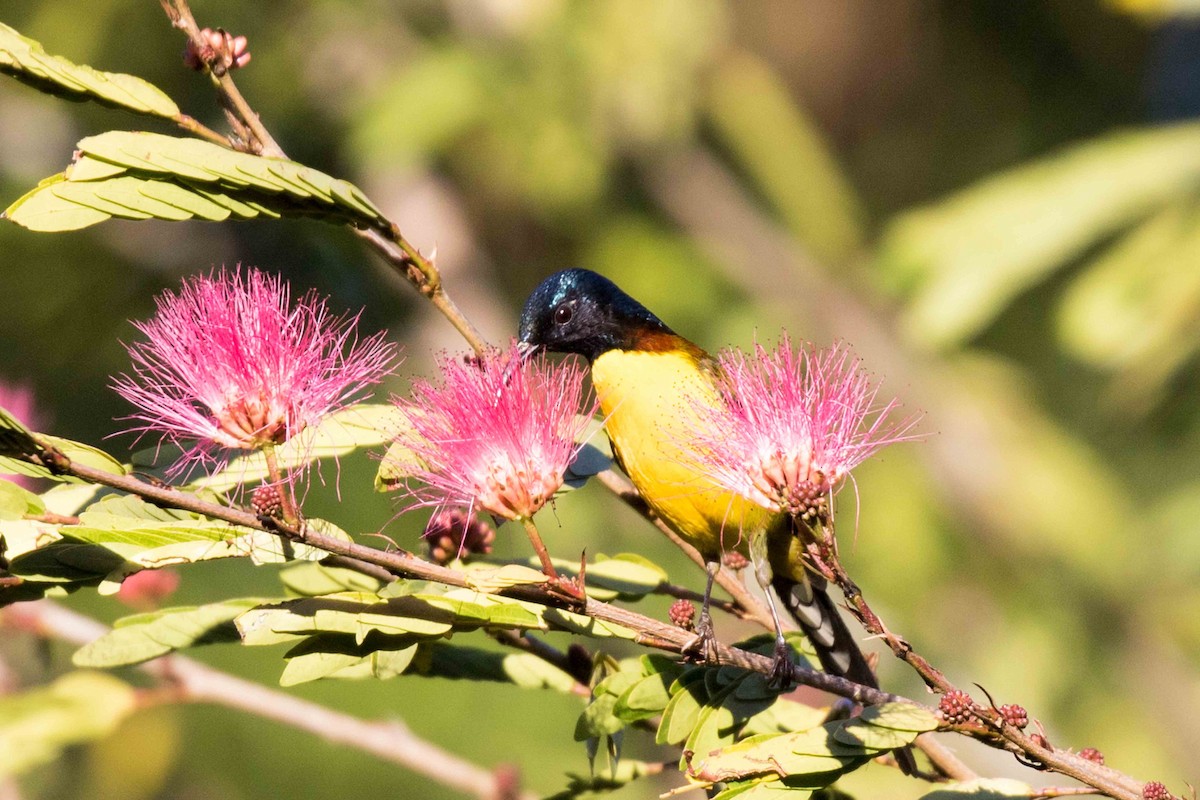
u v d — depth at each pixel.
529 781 10.66
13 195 15.60
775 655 5.52
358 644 4.93
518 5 15.05
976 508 15.27
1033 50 18.66
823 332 16.11
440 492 5.27
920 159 18.75
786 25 18.36
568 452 5.21
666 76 15.09
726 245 16.50
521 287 16.95
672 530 6.97
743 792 4.84
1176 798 4.78
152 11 15.43
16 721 6.93
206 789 11.67
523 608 5.17
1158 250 12.01
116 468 5.23
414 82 14.95
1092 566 15.07
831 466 5.00
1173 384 15.62
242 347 5.02
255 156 5.34
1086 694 14.73
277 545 5.02
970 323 12.36
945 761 5.82
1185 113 18.70
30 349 15.12
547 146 15.12
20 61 5.30
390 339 14.91
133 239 15.30
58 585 5.01
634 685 5.57
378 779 11.14
